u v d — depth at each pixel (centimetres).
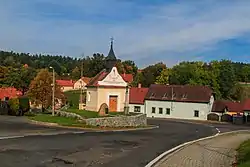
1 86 9106
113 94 5231
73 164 1366
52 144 2016
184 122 6194
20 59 17312
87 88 5412
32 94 6594
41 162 1384
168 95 7962
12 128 3161
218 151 2055
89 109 5241
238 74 13275
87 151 1795
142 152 1878
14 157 1473
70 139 2358
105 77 5188
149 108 8056
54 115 4722
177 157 1712
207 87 7888
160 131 3734
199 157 1747
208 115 7531
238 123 6869
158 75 11694
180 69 10194
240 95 10775
